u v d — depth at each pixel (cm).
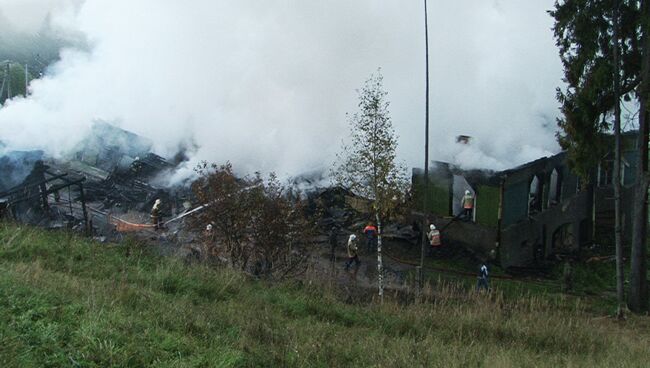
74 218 2600
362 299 1816
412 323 1318
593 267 2616
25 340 636
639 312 2102
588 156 2164
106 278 1213
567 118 2164
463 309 1568
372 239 2592
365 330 1215
